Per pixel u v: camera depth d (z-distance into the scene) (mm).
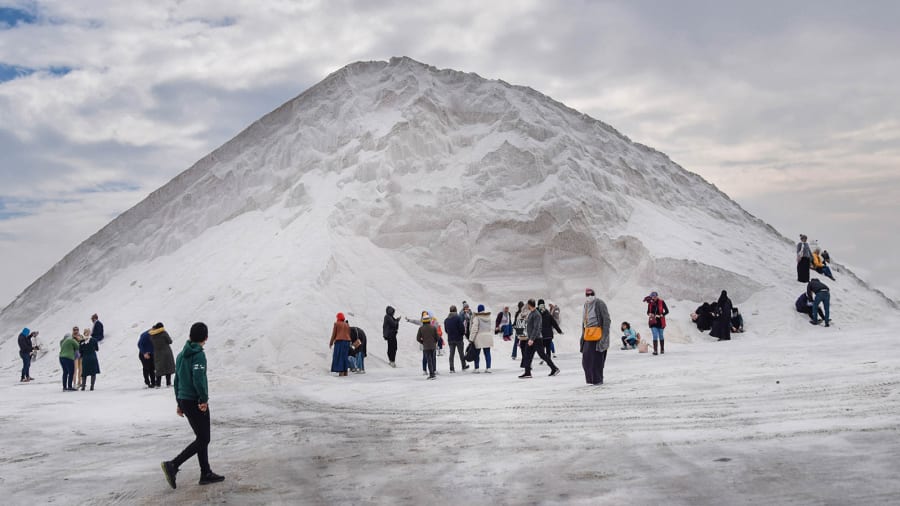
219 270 29422
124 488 7211
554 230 29781
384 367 23031
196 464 8359
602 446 7504
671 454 6797
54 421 12883
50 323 32156
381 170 31906
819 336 22578
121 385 20703
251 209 33625
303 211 31234
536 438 8320
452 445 8352
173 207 35750
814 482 5359
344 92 37344
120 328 28141
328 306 25188
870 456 6000
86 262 35562
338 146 34594
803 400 9375
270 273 27016
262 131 37781
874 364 12703
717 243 31062
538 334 15891
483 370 19422
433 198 31312
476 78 37750
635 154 36719
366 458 7973
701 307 25859
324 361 22328
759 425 7879
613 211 30703
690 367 15039
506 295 29172
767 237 35562
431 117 34594
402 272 29344
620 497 5438
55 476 7996
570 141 33438
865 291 30219
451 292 29250
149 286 31266
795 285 28594
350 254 28734
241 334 23719
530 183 31828
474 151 33594
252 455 8734
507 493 5883
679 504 5125
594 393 12062
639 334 25891
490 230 30312
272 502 6230
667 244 29219
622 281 28625
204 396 7172
